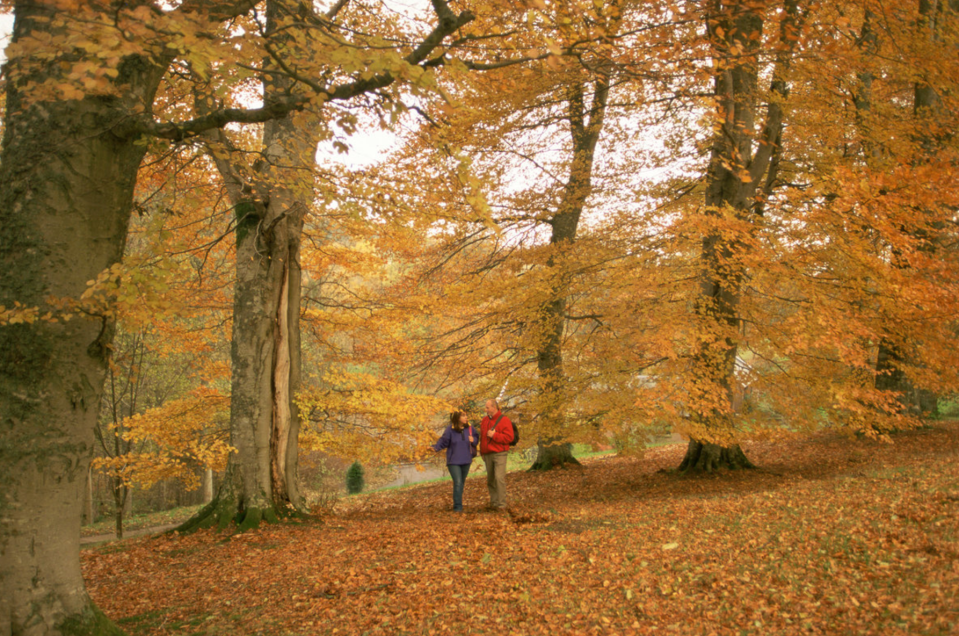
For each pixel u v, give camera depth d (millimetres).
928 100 11500
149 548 6379
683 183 11391
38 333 3117
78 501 3334
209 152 4559
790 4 7520
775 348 8547
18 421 3094
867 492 6184
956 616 2895
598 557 4785
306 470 22328
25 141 3207
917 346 7418
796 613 3350
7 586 3070
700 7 5012
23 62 2895
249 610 4238
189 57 2803
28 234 3135
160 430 8312
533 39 4387
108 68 2529
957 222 9109
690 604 3658
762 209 10953
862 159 10258
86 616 3303
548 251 11047
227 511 7199
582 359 9438
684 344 7871
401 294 12938
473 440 8617
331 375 8406
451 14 3322
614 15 4449
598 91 10617
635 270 8766
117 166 3428
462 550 5352
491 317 11766
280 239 7637
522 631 3516
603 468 13188
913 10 7895
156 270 3221
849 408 7285
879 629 2975
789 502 6301
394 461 8766
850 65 7719
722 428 8250
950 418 16500
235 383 7492
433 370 13883
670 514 6504
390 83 3453
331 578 4777
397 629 3695
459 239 12836
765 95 8859
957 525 4285
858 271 7297
